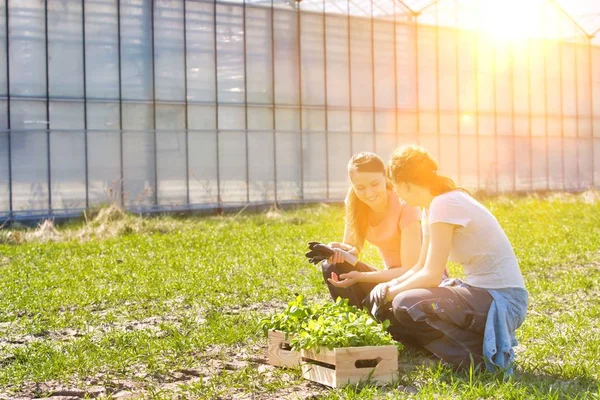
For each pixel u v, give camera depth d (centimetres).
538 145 3334
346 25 2830
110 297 947
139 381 573
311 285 1021
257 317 775
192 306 889
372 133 2880
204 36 2519
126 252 1396
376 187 626
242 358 627
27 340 735
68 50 2291
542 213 2192
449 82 3089
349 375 525
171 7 2456
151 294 962
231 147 2556
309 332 550
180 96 2469
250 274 1106
